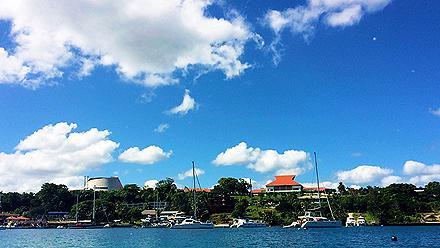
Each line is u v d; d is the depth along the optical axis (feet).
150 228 619.67
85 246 302.04
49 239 388.78
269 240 337.72
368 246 281.95
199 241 334.44
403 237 363.56
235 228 563.07
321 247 274.98
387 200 594.24
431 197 654.12
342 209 601.62
